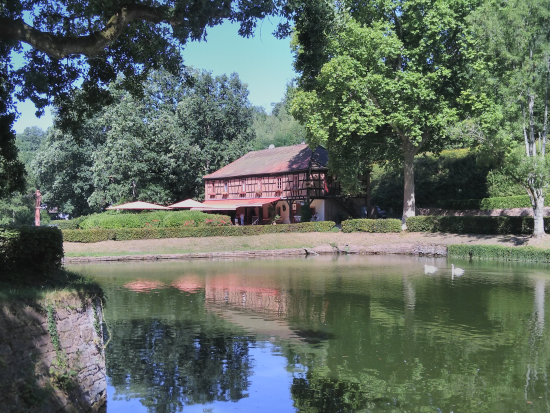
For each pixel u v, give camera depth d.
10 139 13.16
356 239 41.75
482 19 31.12
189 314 17.22
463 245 34.69
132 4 11.20
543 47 29.84
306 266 31.22
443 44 35.72
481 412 9.31
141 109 58.06
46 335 8.24
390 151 43.16
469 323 15.77
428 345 13.48
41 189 69.12
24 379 7.31
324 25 14.35
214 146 62.88
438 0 33.66
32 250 10.96
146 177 56.12
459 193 49.34
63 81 13.84
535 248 31.08
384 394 10.20
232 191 58.72
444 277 25.52
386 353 12.82
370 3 36.81
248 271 28.80
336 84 36.03
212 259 36.31
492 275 25.94
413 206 42.03
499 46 30.98
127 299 19.97
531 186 33.25
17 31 10.01
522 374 11.23
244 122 66.00
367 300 19.56
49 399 7.66
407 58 37.56
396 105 36.53
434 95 35.66
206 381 10.98
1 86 13.00
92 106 14.59
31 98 13.54
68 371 8.50
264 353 12.87
